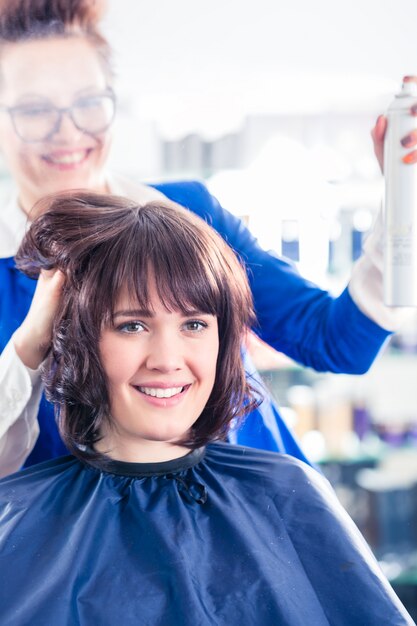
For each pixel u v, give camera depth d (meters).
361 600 1.16
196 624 1.09
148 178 2.10
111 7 1.68
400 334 2.48
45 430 1.48
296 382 2.51
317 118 2.13
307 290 1.62
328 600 1.16
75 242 1.18
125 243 1.15
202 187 1.62
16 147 1.54
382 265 1.46
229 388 1.27
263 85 1.85
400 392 2.52
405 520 2.54
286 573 1.17
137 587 1.12
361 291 1.51
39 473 1.29
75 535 1.18
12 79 1.51
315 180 2.12
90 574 1.14
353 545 1.21
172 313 1.16
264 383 1.54
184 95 1.85
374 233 1.48
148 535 1.17
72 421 1.25
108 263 1.15
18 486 1.26
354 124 2.15
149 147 2.08
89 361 1.18
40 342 1.29
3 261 1.52
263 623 1.11
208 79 1.86
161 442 1.24
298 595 1.15
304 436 2.50
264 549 1.19
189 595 1.11
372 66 1.87
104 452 1.25
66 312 1.21
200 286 1.16
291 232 2.11
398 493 2.54
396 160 1.37
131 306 1.15
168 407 1.19
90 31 1.53
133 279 1.14
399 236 1.38
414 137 1.36
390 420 2.52
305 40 1.83
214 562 1.16
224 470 1.30
